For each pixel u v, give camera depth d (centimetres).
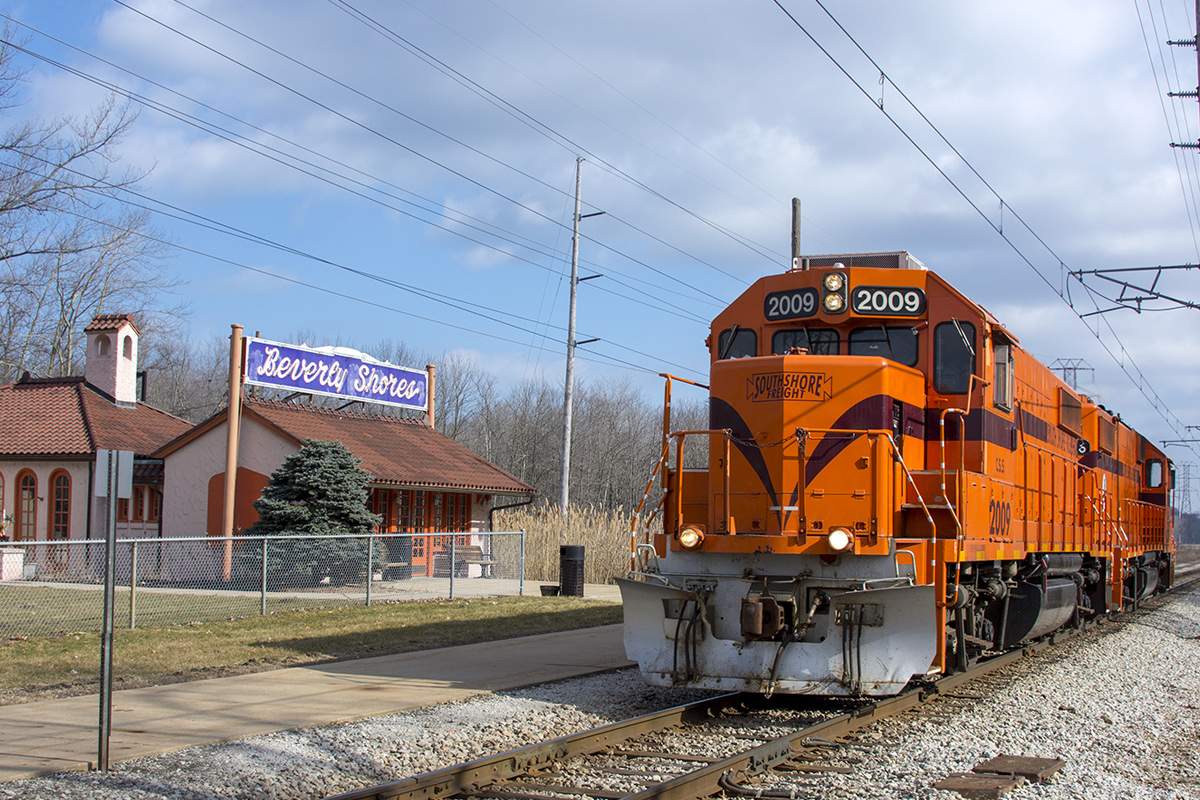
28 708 960
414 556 2823
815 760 803
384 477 2556
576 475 6212
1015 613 1348
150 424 3044
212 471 2600
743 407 1040
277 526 2295
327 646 1402
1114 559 1998
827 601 968
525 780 734
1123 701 1096
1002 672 1291
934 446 1096
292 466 2362
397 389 3031
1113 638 1716
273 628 1588
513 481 3114
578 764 780
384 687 1097
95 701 999
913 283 1110
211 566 2300
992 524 1129
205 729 869
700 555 1019
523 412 6475
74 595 1978
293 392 2789
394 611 1848
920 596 925
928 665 920
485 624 1684
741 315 1166
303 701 1006
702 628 991
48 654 1305
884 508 981
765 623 964
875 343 1117
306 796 689
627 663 1295
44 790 677
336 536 1886
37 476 2725
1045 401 1489
